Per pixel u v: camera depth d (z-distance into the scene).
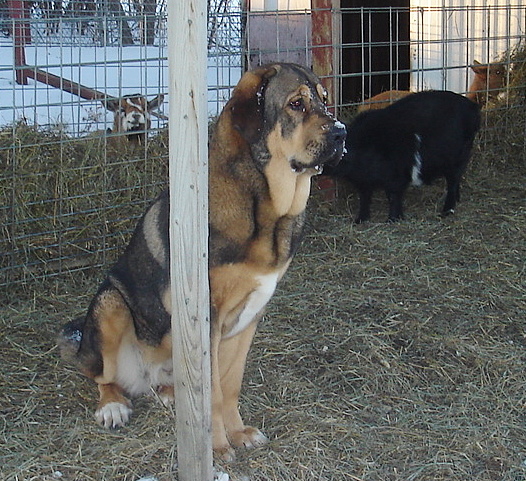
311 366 4.04
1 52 7.97
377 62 7.91
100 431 3.58
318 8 5.64
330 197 5.74
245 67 5.88
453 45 7.27
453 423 3.66
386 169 5.48
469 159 5.86
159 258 3.47
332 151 3.32
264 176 3.31
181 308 3.11
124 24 6.57
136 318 3.58
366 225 5.52
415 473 3.40
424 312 4.46
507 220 5.51
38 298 4.64
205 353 3.14
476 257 5.05
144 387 3.77
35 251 4.83
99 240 4.95
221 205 3.31
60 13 6.86
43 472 3.36
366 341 4.21
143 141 5.34
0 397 3.79
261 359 4.08
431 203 5.88
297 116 3.32
